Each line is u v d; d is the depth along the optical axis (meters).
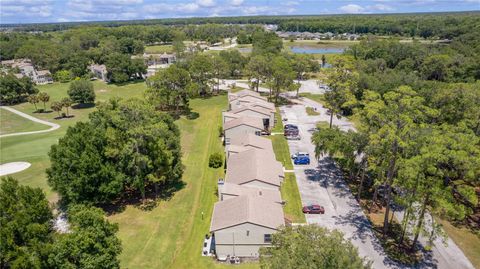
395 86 75.31
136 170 41.81
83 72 139.75
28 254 23.89
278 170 44.47
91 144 40.12
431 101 53.94
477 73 96.75
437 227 30.45
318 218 38.78
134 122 42.84
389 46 136.62
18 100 104.94
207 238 36.19
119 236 36.81
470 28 183.00
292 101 89.44
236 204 35.34
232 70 127.06
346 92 57.91
